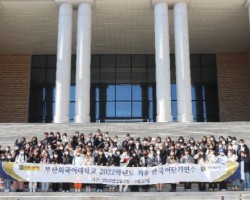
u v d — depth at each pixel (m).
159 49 24.91
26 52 34.69
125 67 34.34
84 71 24.67
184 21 25.45
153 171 14.23
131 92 33.78
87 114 24.22
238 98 33.94
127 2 25.80
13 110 33.78
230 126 20.27
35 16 27.66
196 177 14.14
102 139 16.61
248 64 34.59
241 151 14.76
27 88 34.19
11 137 19.92
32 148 15.32
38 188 15.44
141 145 15.76
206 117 33.66
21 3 25.88
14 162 14.27
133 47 33.31
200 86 34.31
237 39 31.98
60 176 14.16
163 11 25.45
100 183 14.16
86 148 14.86
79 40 25.16
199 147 15.54
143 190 15.14
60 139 16.33
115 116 33.25
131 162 14.59
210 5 26.23
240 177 14.16
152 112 33.38
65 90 24.53
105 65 34.38
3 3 25.83
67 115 24.27
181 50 25.02
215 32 30.50
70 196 13.20
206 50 34.34
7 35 30.98
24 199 13.12
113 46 33.03
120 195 13.27
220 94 33.97
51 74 34.62
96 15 27.44
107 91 33.78
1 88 34.25
